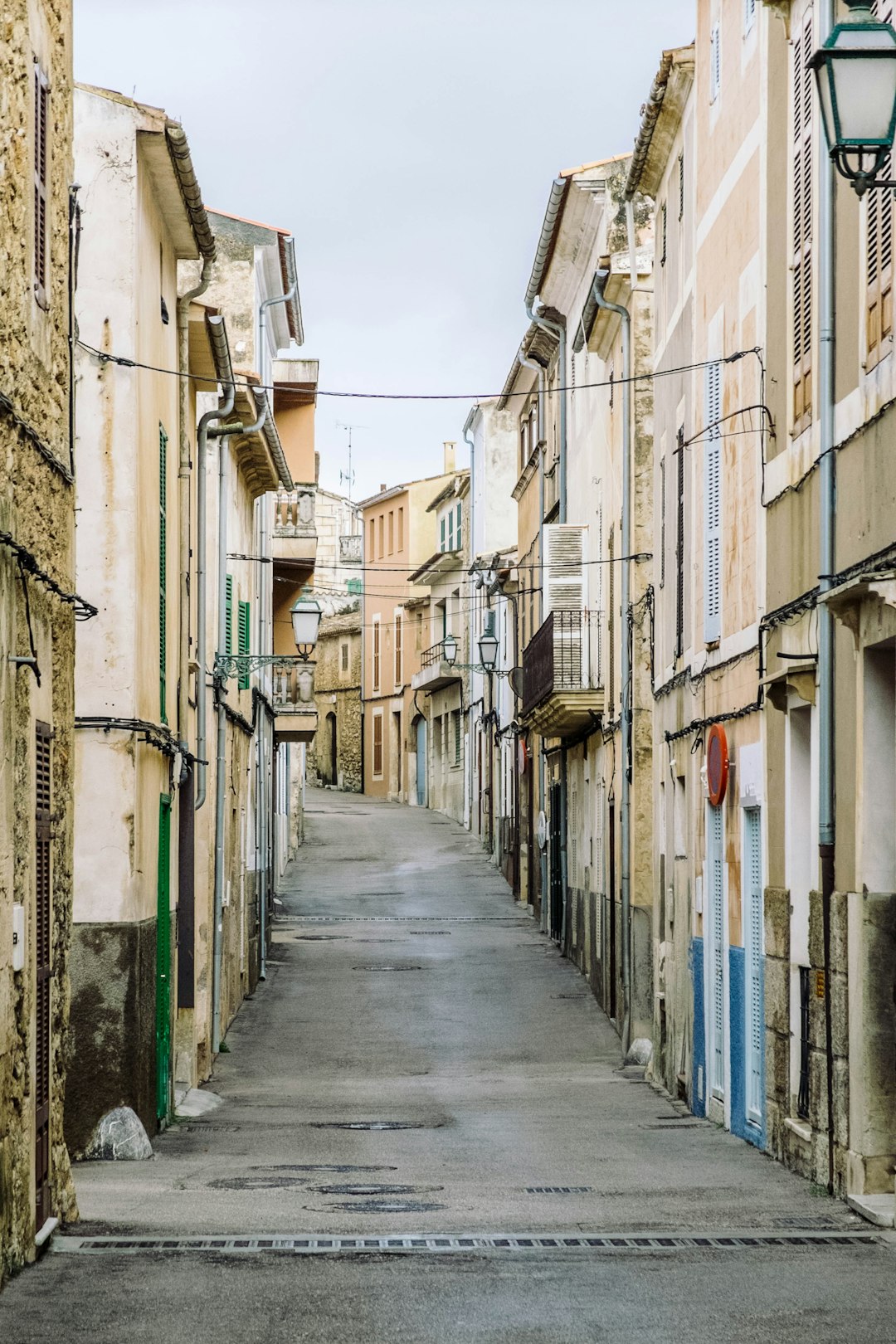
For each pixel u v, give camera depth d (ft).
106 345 53.93
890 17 35.37
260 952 108.47
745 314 53.06
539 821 137.28
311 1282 27.35
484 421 190.29
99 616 53.42
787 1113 45.96
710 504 58.85
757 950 51.11
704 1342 23.13
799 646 44.06
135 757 53.06
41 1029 31.96
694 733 62.44
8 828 28.48
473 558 200.03
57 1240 31.68
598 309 87.56
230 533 89.30
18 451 30.35
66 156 35.99
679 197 68.03
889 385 35.68
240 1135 56.59
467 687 208.03
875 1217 33.99
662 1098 68.13
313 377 135.13
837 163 27.20
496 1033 89.86
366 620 258.37
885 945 36.91
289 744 175.63
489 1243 31.40
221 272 118.73
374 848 192.65
